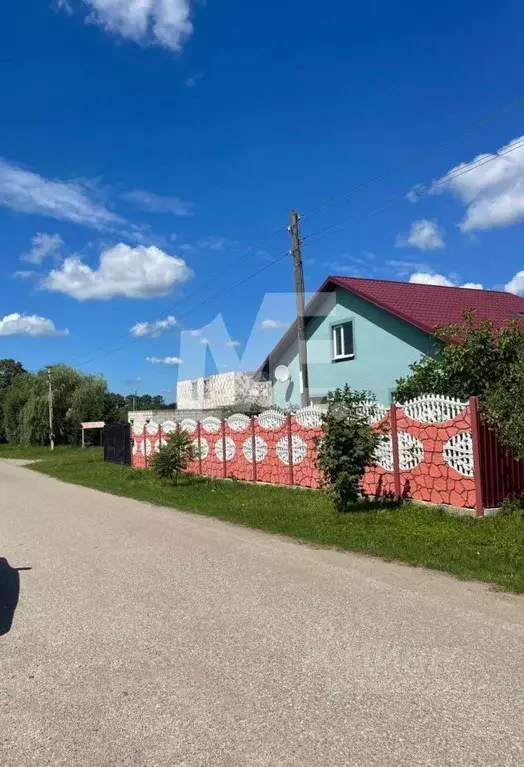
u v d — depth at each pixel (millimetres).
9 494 17453
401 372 18734
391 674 4094
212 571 7145
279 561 7566
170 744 3305
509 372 10680
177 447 17516
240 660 4418
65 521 11594
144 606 5824
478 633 4828
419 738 3273
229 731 3414
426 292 21500
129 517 11852
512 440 8820
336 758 3109
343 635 4855
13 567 7703
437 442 10242
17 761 3203
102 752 3258
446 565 6891
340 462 10414
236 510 11703
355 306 20484
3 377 109375
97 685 4094
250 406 27219
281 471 14984
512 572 6477
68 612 5734
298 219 17984
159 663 4422
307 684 3977
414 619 5199
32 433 54531
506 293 24297
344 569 7039
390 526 9188
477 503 9398
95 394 55000
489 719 3449
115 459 28594
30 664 4520
